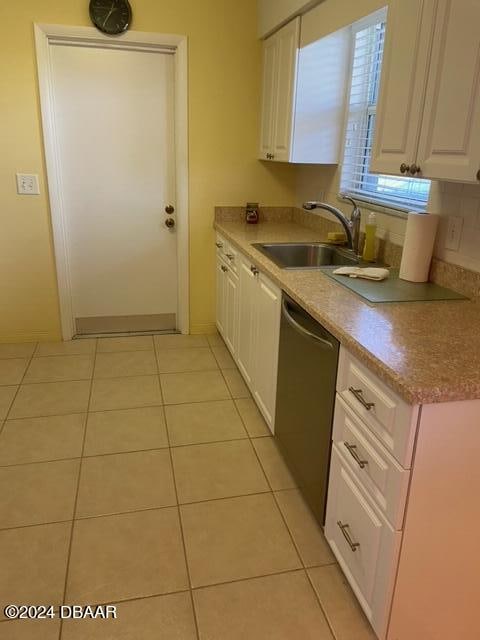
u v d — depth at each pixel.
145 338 3.67
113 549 1.76
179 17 3.10
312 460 1.84
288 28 2.74
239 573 1.68
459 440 1.21
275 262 2.33
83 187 3.38
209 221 3.55
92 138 3.30
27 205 3.24
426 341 1.43
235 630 1.48
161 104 3.33
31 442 2.36
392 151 1.74
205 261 3.64
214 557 1.74
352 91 2.73
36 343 3.52
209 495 2.04
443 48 1.45
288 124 2.81
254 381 2.65
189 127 3.33
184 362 3.28
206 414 2.65
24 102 3.04
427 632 1.42
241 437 2.46
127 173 3.42
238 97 3.33
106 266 3.59
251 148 3.46
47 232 3.32
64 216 3.39
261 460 2.28
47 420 2.55
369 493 1.40
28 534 1.82
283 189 3.61
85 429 2.48
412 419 1.16
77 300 3.62
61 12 2.95
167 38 3.11
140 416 2.62
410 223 2.00
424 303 1.78
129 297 3.71
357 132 2.74
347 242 2.68
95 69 3.17
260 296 2.41
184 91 3.23
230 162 3.46
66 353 3.37
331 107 2.79
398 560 1.30
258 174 3.54
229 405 2.75
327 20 2.30
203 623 1.50
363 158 2.71
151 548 1.77
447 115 1.46
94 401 2.75
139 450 2.33
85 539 1.80
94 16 2.96
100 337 3.66
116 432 2.46
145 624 1.49
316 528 1.89
